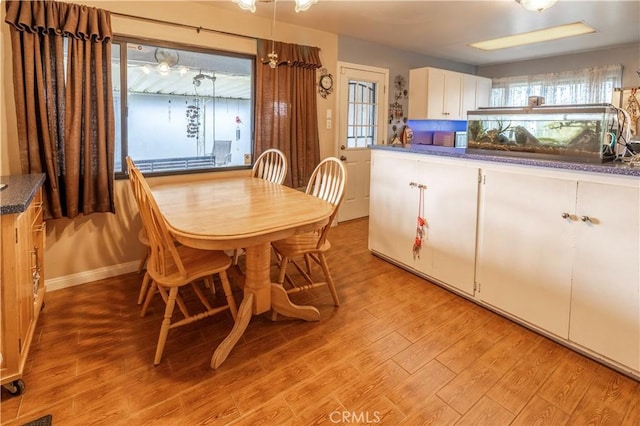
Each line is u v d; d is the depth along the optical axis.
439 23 3.85
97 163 2.78
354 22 3.84
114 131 2.82
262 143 3.77
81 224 2.87
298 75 3.94
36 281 2.14
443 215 2.77
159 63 3.24
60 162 2.65
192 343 2.13
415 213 3.02
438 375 1.88
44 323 2.31
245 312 2.10
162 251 1.93
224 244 1.76
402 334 2.25
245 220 1.98
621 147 2.20
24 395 1.69
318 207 2.29
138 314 2.45
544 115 2.18
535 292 2.23
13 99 2.49
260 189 2.87
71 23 2.53
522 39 4.55
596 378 1.87
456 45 4.89
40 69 2.47
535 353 2.07
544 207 2.12
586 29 4.05
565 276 2.07
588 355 2.03
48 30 2.47
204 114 3.56
